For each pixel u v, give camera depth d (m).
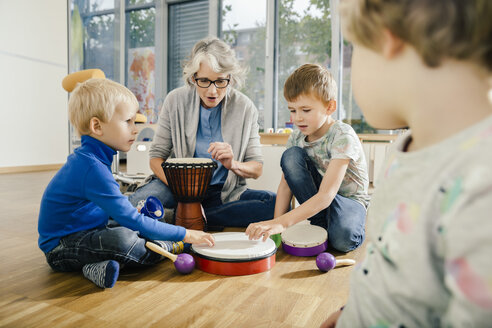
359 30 0.38
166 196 1.56
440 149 0.35
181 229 1.12
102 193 1.04
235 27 4.89
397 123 0.43
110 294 0.96
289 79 1.30
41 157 4.68
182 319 0.82
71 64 5.13
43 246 1.11
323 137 1.36
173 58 5.44
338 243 1.32
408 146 0.44
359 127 4.39
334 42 4.40
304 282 1.04
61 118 4.91
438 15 0.32
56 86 4.83
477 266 0.29
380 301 0.40
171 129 1.69
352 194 1.41
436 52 0.33
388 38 0.36
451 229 0.31
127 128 1.10
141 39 5.45
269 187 2.22
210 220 1.64
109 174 1.07
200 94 1.53
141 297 0.94
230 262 1.08
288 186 1.47
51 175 4.02
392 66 0.38
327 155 1.36
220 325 0.79
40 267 1.16
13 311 0.86
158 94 5.43
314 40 4.53
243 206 1.61
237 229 1.67
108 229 1.10
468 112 0.34
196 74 1.49
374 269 0.42
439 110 0.35
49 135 4.76
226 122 1.66
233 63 1.48
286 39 4.65
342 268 1.16
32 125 4.55
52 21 4.75
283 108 4.76
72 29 5.13
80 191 1.06
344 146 1.25
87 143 1.08
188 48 5.34
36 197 2.53
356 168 1.36
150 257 1.14
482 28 0.31
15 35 4.32
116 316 0.83
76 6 5.16
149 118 5.51
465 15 0.32
